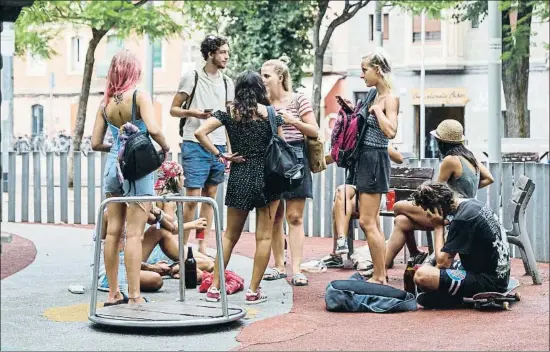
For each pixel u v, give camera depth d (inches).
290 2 1433.3
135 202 323.6
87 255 493.0
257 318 332.8
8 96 737.0
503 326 323.6
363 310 346.0
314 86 1176.2
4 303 355.9
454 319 335.3
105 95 343.9
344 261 458.0
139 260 338.3
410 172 468.8
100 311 322.7
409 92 1845.5
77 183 657.6
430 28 1818.4
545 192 515.2
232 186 351.9
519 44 1171.9
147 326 301.7
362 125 384.2
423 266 355.9
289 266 459.8
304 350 284.4
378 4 1206.9
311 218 669.9
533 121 1713.8
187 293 378.0
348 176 438.6
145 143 329.7
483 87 1803.6
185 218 433.7
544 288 410.6
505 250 355.6
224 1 1013.8
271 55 1465.3
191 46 1902.1
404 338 303.4
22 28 879.7
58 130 1998.0
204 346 288.8
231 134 351.9
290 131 408.8
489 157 669.3
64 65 1993.1
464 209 353.1
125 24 919.0
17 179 818.8
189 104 434.6
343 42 1882.4
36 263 462.6
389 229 567.2
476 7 1432.1
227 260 357.7
